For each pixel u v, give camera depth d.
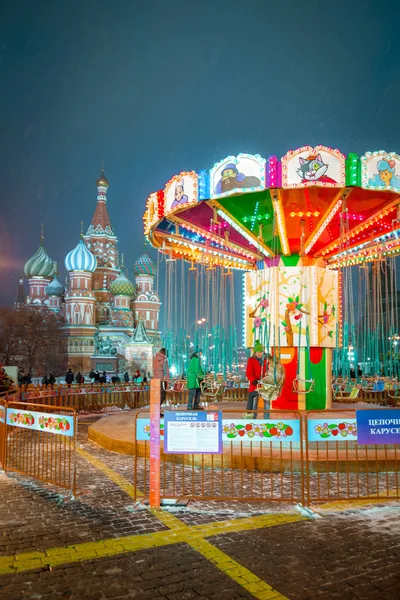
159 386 6.98
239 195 10.27
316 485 7.71
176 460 9.42
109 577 4.59
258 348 11.58
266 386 10.48
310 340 13.09
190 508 6.62
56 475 8.62
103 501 7.05
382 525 5.92
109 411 20.52
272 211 11.45
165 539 5.52
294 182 9.53
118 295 93.25
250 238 12.98
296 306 13.23
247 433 6.86
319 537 5.54
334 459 8.48
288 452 8.77
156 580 4.53
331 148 9.48
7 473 8.87
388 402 17.34
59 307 95.19
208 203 10.83
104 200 100.81
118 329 88.62
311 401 13.16
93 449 11.20
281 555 5.05
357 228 12.81
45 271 96.88
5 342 64.00
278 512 6.43
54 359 69.50
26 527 5.96
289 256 14.09
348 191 10.03
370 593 4.26
